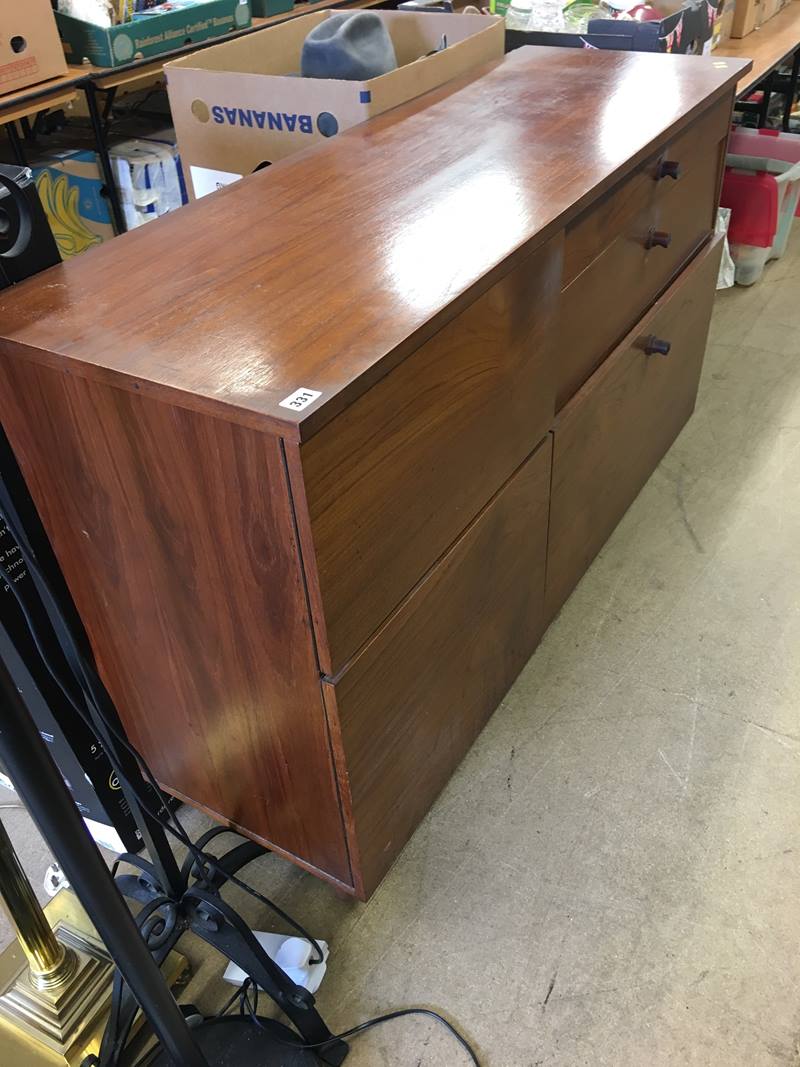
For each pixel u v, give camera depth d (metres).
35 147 2.22
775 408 2.22
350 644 0.94
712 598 1.71
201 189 1.58
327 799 1.08
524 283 1.06
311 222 1.08
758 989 1.14
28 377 0.90
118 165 2.16
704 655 1.60
